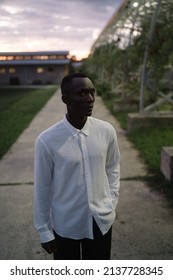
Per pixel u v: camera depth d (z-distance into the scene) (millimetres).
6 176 5219
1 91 28672
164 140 6930
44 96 20891
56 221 1781
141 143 6906
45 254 2979
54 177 1692
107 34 17688
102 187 1747
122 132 8383
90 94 1593
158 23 7363
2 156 6402
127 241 3162
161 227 3428
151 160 5602
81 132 1639
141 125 7984
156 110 9602
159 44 7406
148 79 8148
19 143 7477
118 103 11812
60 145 1618
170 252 2975
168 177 4605
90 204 1709
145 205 3973
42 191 1703
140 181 4781
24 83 46125
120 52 11852
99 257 1897
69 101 1594
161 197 4207
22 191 4539
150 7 7980
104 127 1728
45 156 1635
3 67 45938
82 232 1787
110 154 1835
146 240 3178
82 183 1678
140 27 8359
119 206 3957
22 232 3395
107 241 1904
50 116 11750
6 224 3582
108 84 18875
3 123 10062
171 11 7098
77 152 1633
